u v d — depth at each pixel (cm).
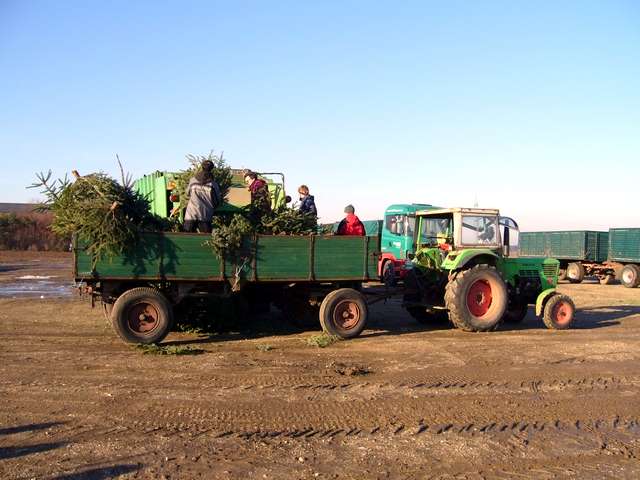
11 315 1170
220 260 884
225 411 569
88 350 830
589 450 500
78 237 816
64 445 471
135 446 472
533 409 610
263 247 911
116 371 710
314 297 1000
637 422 578
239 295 1013
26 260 3228
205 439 493
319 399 618
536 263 1214
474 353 883
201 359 787
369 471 443
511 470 455
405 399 629
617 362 846
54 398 596
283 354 840
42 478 411
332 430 527
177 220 980
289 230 973
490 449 496
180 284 890
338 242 959
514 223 1205
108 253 819
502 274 1172
